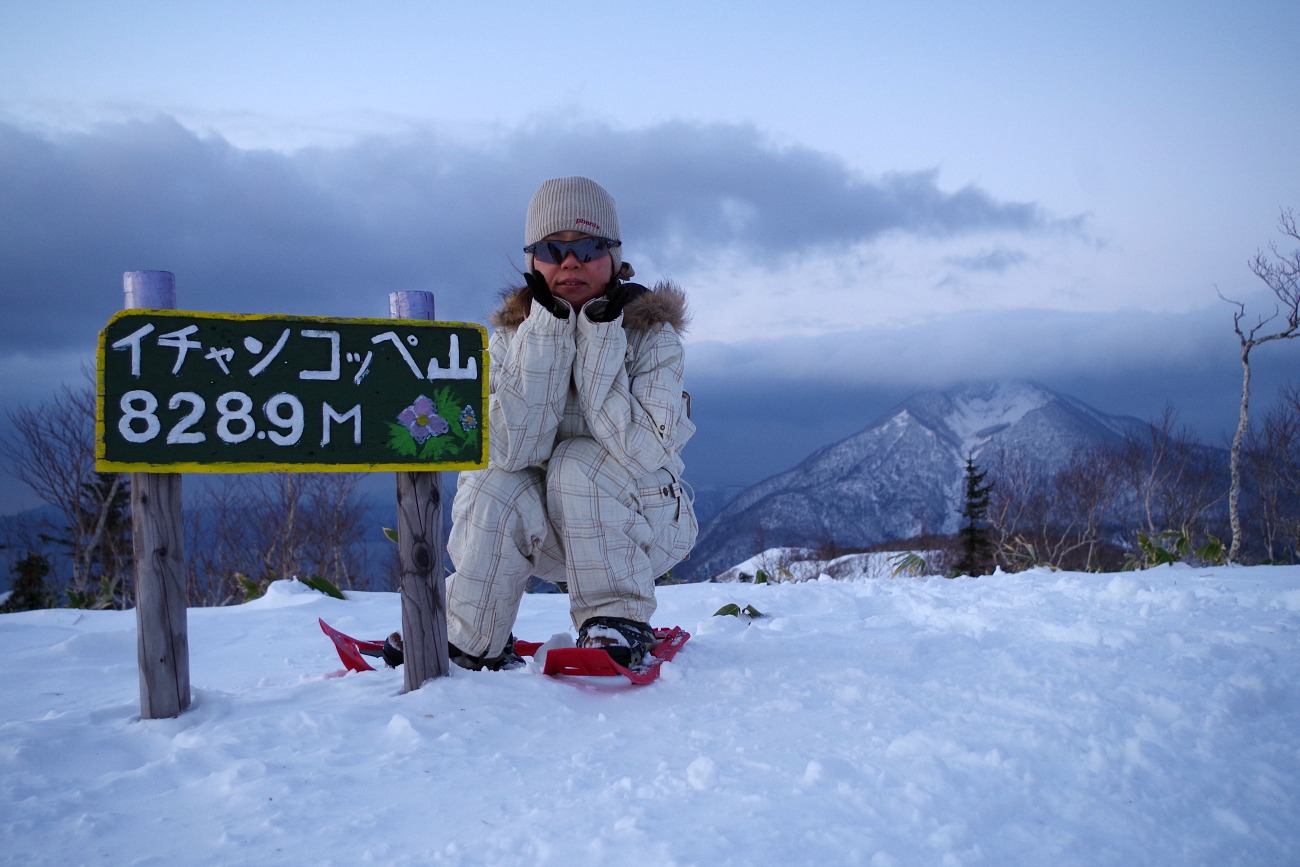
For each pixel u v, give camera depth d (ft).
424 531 7.54
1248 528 94.79
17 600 62.08
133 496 6.94
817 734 6.19
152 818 5.13
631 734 6.41
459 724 6.56
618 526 8.25
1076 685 7.07
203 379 6.93
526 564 8.38
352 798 5.30
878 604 14.16
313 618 14.07
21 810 5.21
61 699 8.74
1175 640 8.59
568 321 7.95
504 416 7.99
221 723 6.72
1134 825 4.75
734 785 5.31
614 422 8.05
